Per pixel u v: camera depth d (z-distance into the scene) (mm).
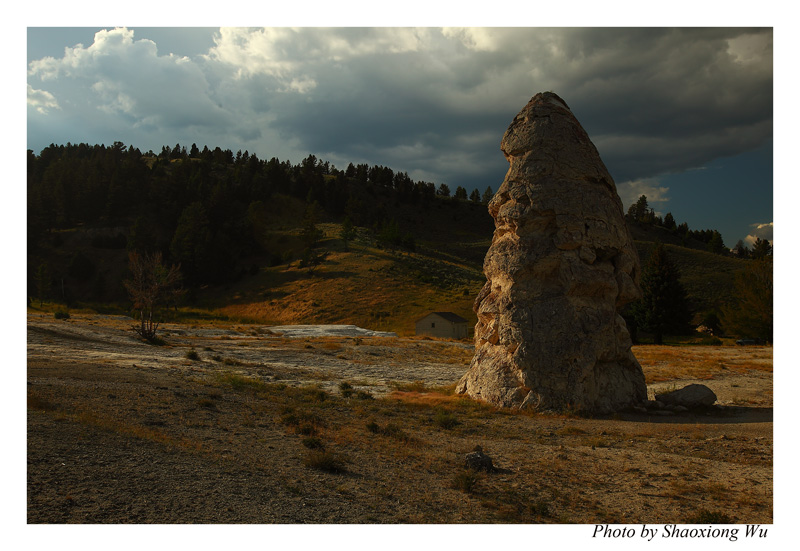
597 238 20109
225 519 7480
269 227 175500
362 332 61000
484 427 15789
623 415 18203
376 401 19672
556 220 20016
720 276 131750
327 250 148250
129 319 67375
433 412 17953
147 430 11273
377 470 10344
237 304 115938
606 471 11148
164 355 30047
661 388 25359
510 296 20328
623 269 20797
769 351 47250
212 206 162000
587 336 18969
